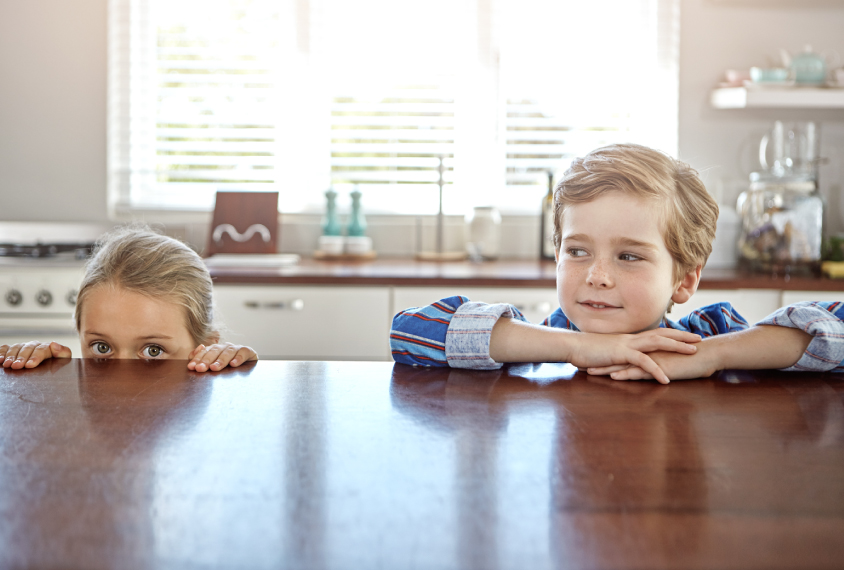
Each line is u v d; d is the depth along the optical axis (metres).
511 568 0.30
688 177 0.88
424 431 0.48
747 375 0.69
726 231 2.35
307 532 0.33
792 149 2.56
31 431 0.47
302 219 2.71
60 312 2.07
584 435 0.48
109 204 2.67
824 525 0.34
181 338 1.08
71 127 2.63
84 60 2.61
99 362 0.70
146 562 0.30
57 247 2.29
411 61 2.71
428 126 2.74
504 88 2.71
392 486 0.38
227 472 0.40
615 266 0.84
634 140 2.68
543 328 0.77
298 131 2.72
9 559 0.30
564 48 2.69
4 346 0.73
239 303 2.05
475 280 2.04
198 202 2.72
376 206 2.74
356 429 0.48
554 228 0.93
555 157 2.75
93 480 0.39
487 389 0.60
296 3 2.68
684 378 0.68
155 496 0.37
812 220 2.16
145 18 2.66
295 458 0.43
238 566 0.30
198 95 2.70
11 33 2.59
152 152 2.71
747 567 0.30
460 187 2.75
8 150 2.62
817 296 2.05
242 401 0.55
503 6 2.68
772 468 0.42
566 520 0.35
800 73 2.36
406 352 0.80
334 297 2.05
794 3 2.53
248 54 2.68
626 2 2.65
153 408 0.53
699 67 2.59
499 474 0.40
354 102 2.72
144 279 1.06
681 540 0.33
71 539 0.32
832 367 0.72
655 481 0.40
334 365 0.69
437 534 0.33
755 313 2.07
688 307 2.07
